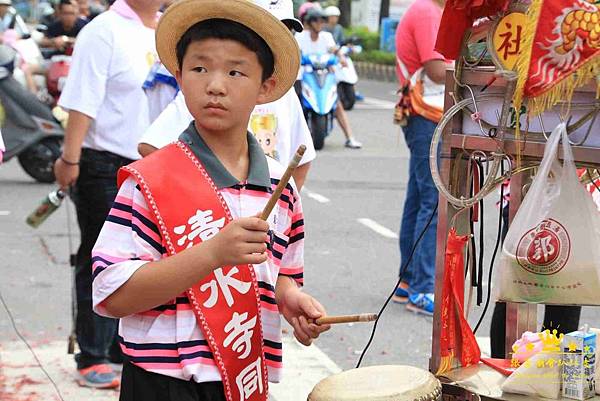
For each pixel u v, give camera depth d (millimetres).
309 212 10945
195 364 3080
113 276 3008
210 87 3086
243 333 3143
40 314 7191
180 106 4434
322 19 15562
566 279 3654
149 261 3051
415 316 7285
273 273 3287
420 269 7270
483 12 3625
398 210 11180
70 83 5457
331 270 8531
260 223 2930
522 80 3529
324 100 15555
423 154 7125
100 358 5750
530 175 4180
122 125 5492
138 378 3125
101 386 5703
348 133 16312
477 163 3939
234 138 3205
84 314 5711
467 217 3973
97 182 5555
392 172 13883
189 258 2938
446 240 3893
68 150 5477
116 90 5477
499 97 3705
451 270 3920
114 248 3074
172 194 3076
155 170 3092
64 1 14602
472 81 3752
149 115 5262
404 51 7105
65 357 6238
